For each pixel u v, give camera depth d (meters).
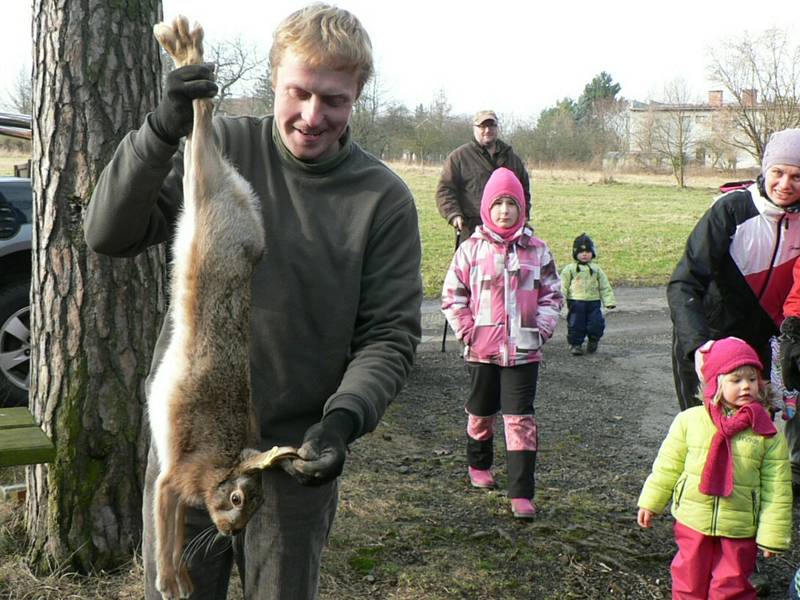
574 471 5.88
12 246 6.14
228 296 2.41
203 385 2.40
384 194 2.60
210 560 2.60
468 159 8.38
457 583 4.25
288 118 2.43
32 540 4.14
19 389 6.16
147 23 3.97
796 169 4.24
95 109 3.85
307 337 2.56
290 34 2.36
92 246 2.46
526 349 5.02
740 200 4.46
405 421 6.81
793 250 4.41
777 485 3.79
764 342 4.69
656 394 7.96
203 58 2.31
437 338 9.84
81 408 3.99
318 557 2.69
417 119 42.53
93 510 4.04
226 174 2.42
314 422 2.64
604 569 4.46
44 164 3.91
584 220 23.03
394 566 4.38
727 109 37.03
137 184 2.31
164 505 2.44
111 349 4.00
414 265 2.67
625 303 12.72
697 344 4.25
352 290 2.57
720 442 3.81
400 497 5.21
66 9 3.81
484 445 5.39
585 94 82.69
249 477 2.38
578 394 7.90
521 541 4.72
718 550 3.87
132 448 4.08
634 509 5.24
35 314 4.04
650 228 21.33
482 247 5.21
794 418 5.23
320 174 2.54
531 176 42.28
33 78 3.94
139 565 4.07
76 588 3.95
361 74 2.44
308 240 2.54
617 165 45.56
